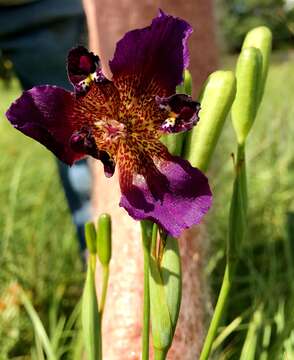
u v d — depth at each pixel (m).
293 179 0.65
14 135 0.78
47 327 0.46
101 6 0.30
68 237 0.56
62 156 0.18
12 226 0.54
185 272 0.28
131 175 0.18
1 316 0.46
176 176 0.18
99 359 0.21
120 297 0.27
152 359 0.26
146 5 0.30
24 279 0.50
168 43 0.18
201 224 0.31
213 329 0.21
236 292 0.49
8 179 0.66
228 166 0.60
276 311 0.41
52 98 0.18
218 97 0.19
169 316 0.20
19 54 0.52
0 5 0.50
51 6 0.51
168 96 0.18
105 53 0.30
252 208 0.63
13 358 0.43
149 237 0.20
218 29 0.35
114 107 0.18
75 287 0.52
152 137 0.18
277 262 0.54
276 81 0.89
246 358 0.29
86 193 0.50
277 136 0.68
